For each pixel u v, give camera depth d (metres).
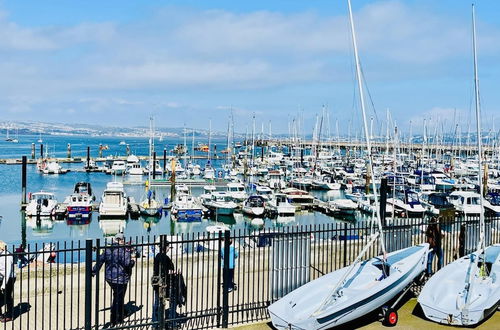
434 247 15.07
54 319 11.63
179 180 78.31
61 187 74.56
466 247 15.78
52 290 13.36
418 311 12.52
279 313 10.77
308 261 13.16
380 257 13.47
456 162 104.62
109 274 11.02
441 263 15.94
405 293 12.64
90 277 10.23
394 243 14.89
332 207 55.91
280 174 86.62
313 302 11.34
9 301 11.89
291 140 138.00
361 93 12.59
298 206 58.50
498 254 14.39
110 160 115.38
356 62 12.52
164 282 10.91
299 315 10.77
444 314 11.40
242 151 157.50
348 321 11.13
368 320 11.88
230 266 13.48
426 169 89.19
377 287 11.39
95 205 54.94
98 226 48.41
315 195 72.06
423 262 13.35
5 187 73.12
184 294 11.77
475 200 49.31
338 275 12.55
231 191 60.97
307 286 11.91
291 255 12.66
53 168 91.62
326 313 10.49
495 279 13.04
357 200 58.34
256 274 15.30
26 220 50.12
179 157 130.62
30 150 167.50
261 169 94.81
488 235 16.52
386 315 11.55
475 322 11.23
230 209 52.50
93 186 76.19
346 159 112.19
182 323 11.56
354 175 83.12
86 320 10.23
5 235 43.94
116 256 11.16
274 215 54.25
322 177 80.88
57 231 46.28
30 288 13.12
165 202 58.50
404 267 12.41
